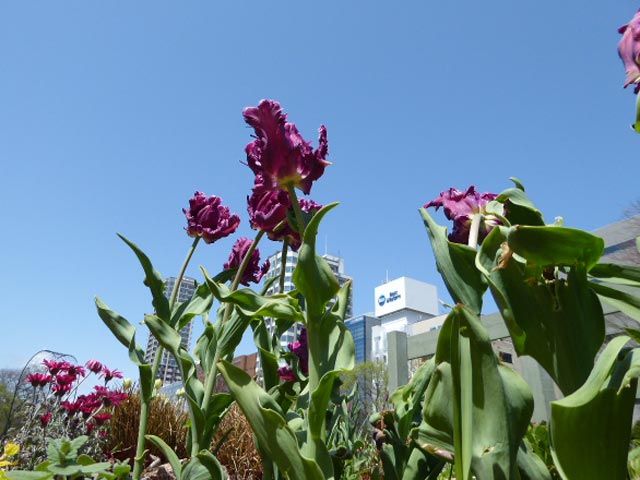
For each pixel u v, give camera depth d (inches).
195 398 63.1
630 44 37.5
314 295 46.3
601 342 34.7
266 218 60.7
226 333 61.8
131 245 71.9
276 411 41.6
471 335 30.8
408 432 48.8
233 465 139.4
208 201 84.1
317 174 52.8
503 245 36.4
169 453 59.3
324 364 45.3
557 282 34.4
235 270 82.7
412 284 2244.1
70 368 119.8
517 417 29.6
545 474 33.5
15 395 135.3
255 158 55.5
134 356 72.6
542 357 35.4
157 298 72.6
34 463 101.9
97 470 41.8
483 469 28.6
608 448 26.6
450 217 49.6
